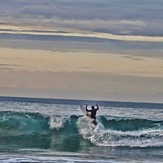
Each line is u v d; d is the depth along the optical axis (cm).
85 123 6128
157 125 6362
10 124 6353
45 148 5328
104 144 5703
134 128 6278
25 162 4097
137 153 5075
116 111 10600
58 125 6241
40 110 8562
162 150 5397
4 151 4928
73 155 4744
